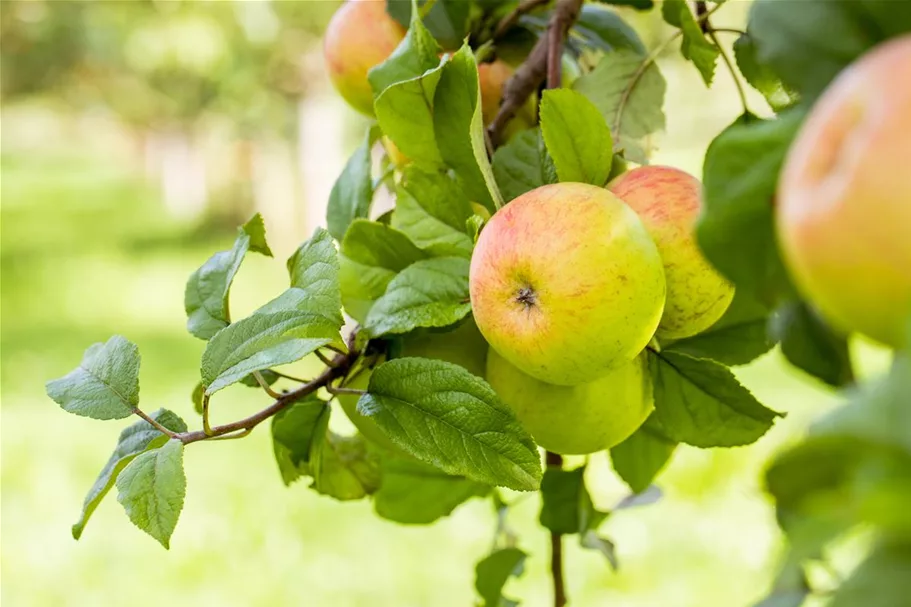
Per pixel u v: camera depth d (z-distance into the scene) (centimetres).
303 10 641
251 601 277
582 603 253
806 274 55
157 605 278
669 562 266
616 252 72
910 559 55
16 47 972
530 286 73
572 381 74
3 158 1934
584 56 97
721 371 78
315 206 700
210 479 364
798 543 53
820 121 55
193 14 669
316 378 78
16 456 400
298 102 731
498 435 74
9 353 573
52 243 993
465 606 268
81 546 316
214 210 1039
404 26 92
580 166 77
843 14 60
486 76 91
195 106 842
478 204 84
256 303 648
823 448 54
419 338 81
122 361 78
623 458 87
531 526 296
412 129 81
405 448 74
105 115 1311
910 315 50
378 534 311
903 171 51
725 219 59
